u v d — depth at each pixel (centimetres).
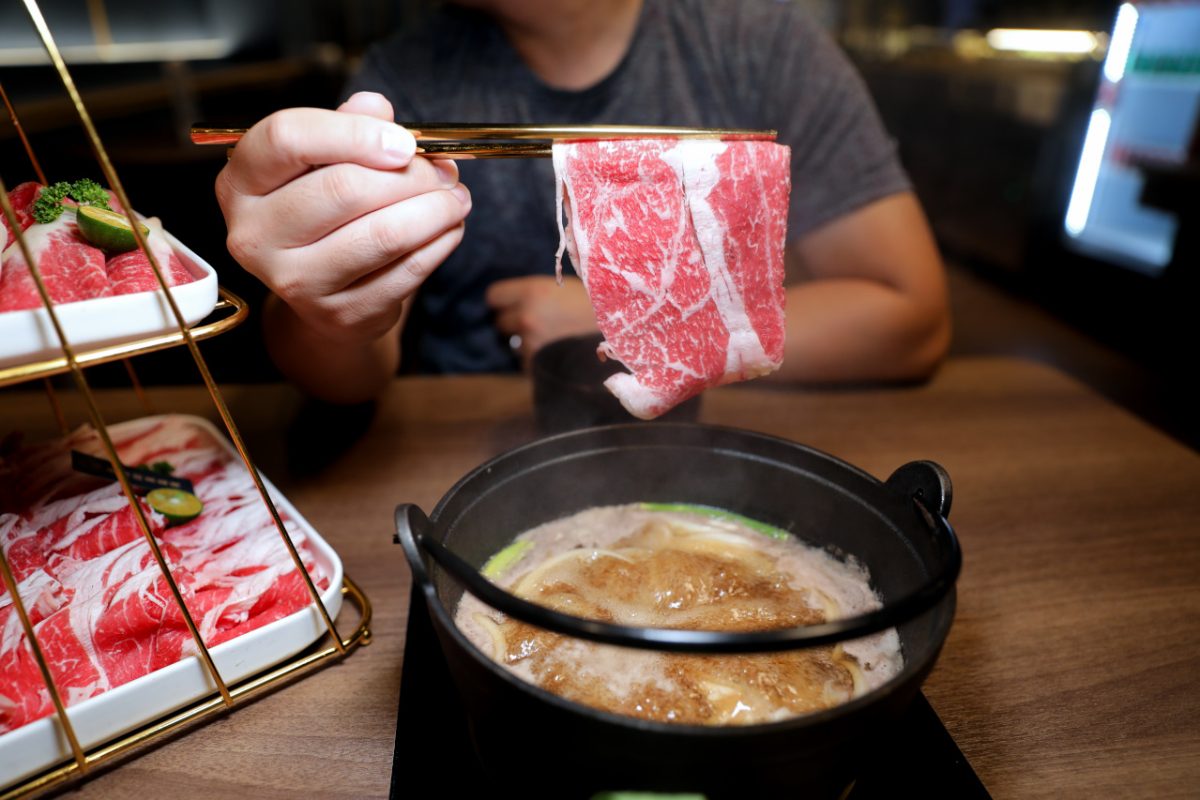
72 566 33
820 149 65
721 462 36
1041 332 142
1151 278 138
